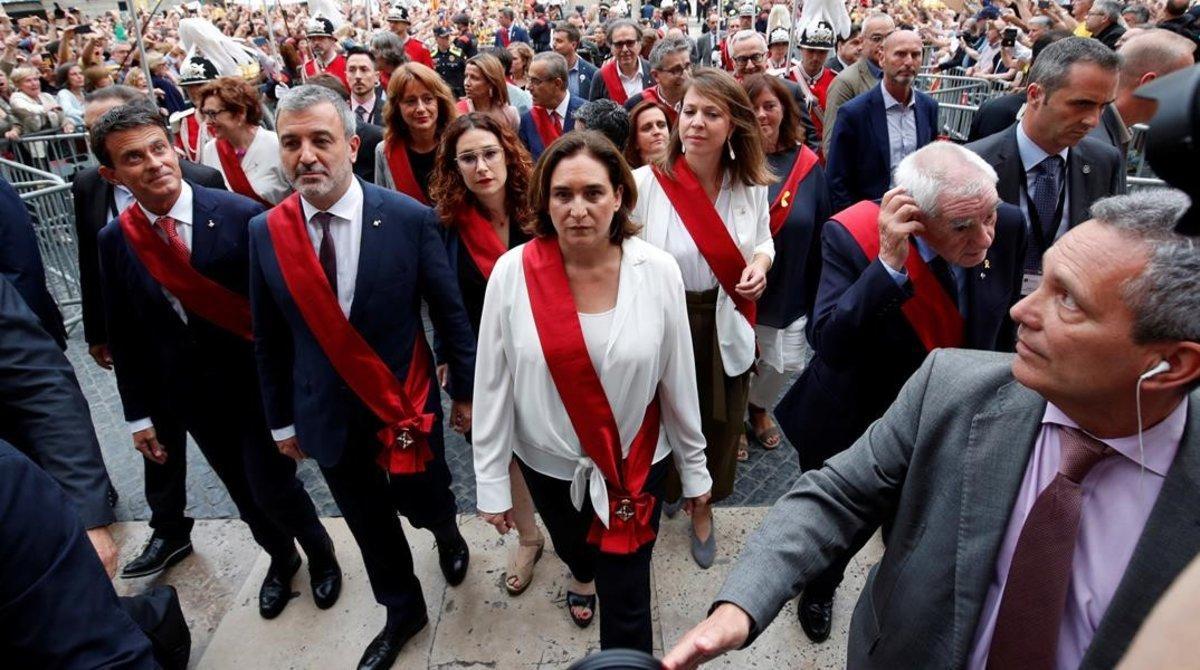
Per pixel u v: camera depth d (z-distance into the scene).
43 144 7.11
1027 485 1.11
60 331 2.69
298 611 2.71
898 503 1.35
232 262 2.29
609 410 1.86
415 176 3.57
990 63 9.09
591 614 2.58
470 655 2.49
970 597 1.12
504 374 1.97
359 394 2.13
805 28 5.93
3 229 2.43
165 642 2.28
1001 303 1.93
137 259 2.23
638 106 3.25
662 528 3.03
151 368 2.49
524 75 6.98
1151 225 0.90
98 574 1.16
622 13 21.28
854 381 2.09
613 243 1.88
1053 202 2.47
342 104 2.04
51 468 1.48
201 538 3.11
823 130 5.29
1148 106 0.62
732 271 2.47
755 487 3.29
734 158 2.48
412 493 2.46
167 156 2.15
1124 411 0.98
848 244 2.06
